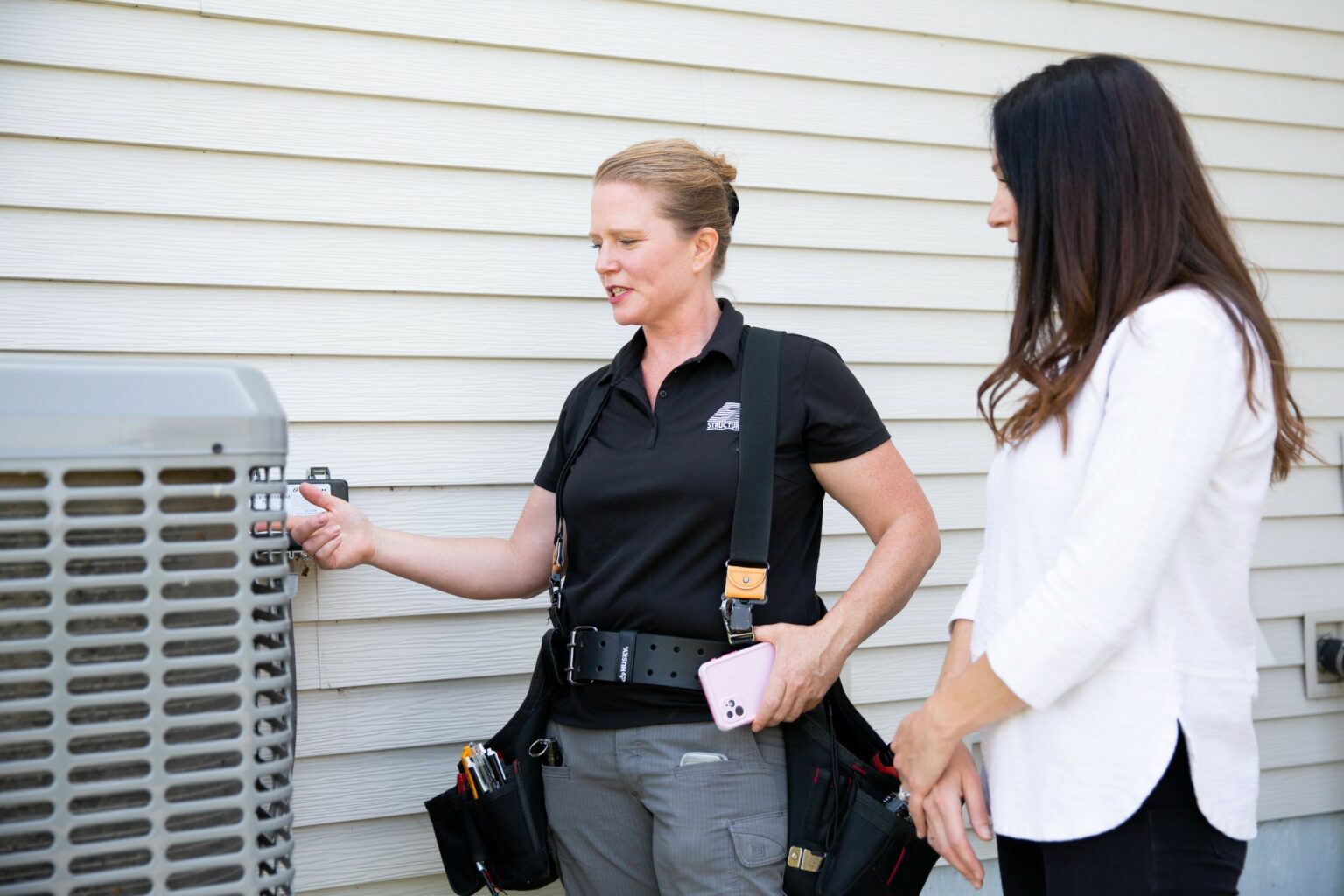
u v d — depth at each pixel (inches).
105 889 43.9
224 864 45.1
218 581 44.7
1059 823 48.7
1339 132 120.8
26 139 77.4
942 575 105.3
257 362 83.2
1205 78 114.9
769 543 69.6
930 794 54.0
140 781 43.8
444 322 88.4
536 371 91.4
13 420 41.5
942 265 105.5
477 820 75.6
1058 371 52.2
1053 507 50.5
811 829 67.7
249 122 82.7
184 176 81.2
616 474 70.4
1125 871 47.8
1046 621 46.6
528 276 90.9
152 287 80.6
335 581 85.9
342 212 85.4
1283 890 117.3
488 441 90.0
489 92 89.4
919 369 104.7
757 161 98.3
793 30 99.3
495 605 90.7
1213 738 48.4
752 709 66.0
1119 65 51.9
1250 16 116.3
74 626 42.8
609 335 93.7
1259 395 48.6
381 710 87.4
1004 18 107.1
